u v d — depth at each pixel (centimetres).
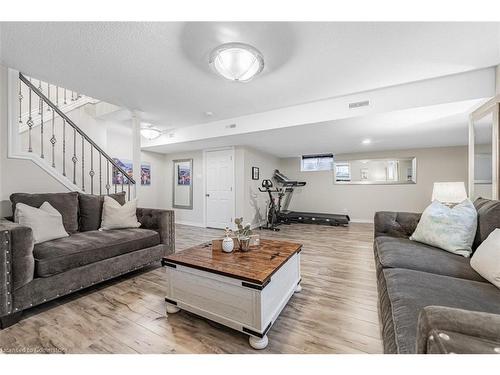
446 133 373
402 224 219
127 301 184
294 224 563
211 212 529
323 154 620
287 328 147
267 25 161
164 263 167
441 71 224
